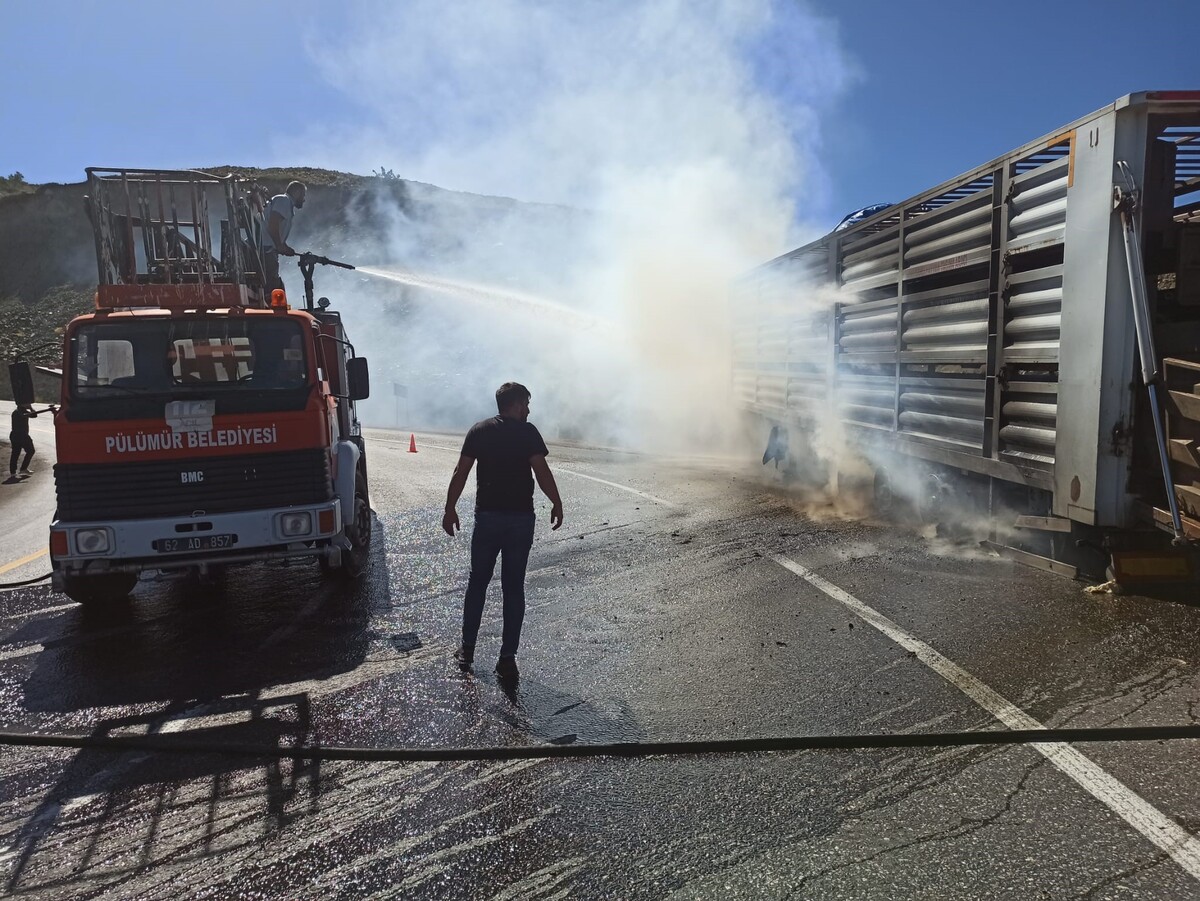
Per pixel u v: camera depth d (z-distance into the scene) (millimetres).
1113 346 5297
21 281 59406
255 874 2859
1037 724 3709
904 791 3225
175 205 6906
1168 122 5117
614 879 2744
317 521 5711
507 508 4746
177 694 4602
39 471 16953
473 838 3029
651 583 6523
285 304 6098
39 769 3748
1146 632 4777
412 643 5324
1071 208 5531
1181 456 4945
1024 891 2590
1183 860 2707
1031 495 6395
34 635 5902
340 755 3734
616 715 4051
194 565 5590
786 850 2869
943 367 7484
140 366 5762
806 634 5102
